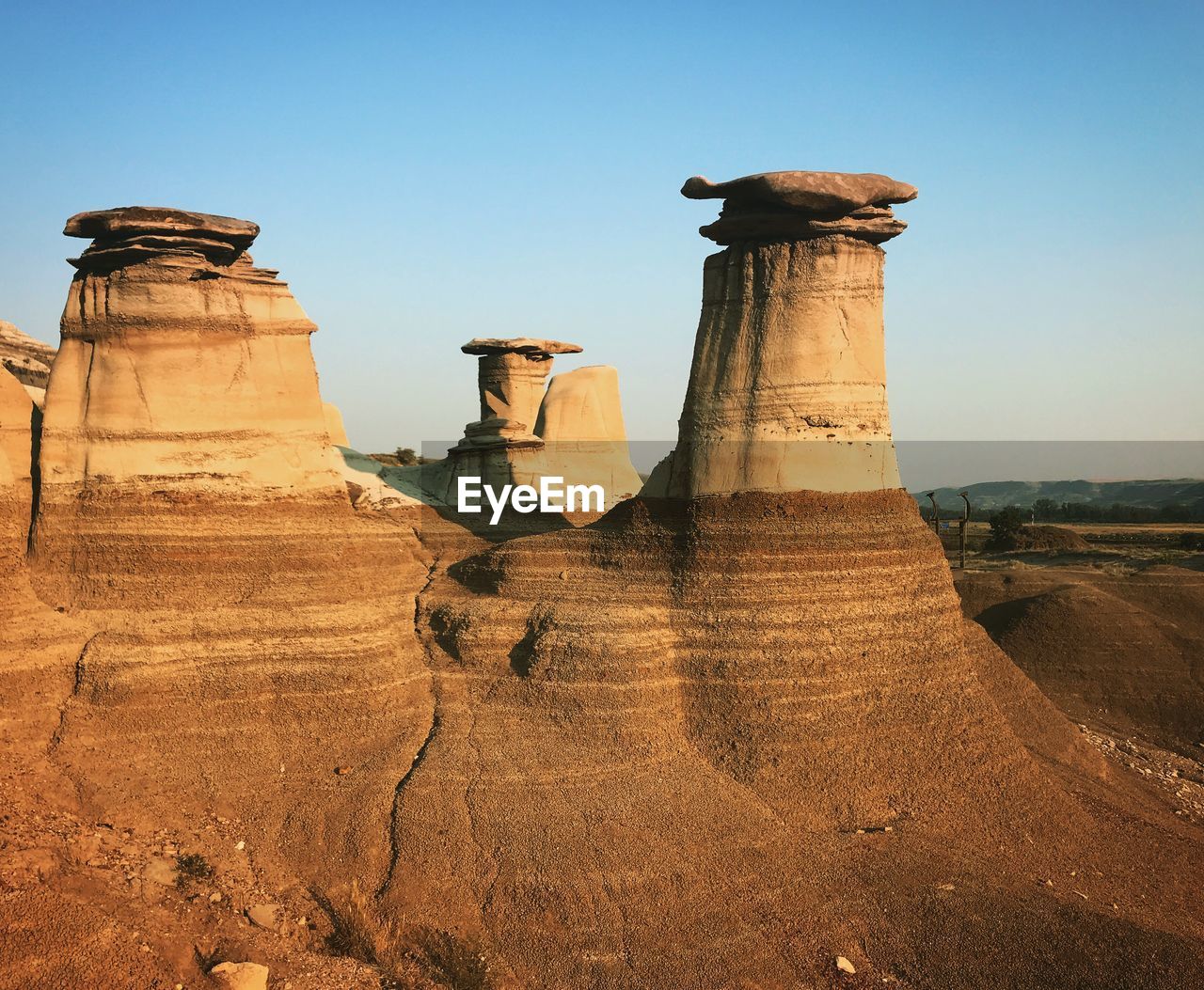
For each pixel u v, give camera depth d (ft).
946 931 50.80
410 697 63.00
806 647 62.34
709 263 70.08
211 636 60.54
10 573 57.93
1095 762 77.05
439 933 48.01
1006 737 65.46
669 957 47.96
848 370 67.21
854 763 60.49
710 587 64.28
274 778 56.80
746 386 67.21
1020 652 109.91
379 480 79.36
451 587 73.15
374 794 55.57
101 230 65.10
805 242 67.31
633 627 62.69
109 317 65.10
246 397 67.26
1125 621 110.01
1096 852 60.95
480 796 55.31
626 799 56.08
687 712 61.82
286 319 69.97
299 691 60.23
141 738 56.49
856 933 50.75
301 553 66.08
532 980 46.57
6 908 41.63
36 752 54.19
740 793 57.98
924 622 66.08
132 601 61.87
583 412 116.26
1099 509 412.16
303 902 49.83
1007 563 161.48
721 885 52.21
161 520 63.36
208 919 46.73
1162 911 56.29
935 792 61.05
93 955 40.88
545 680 62.03
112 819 51.83
